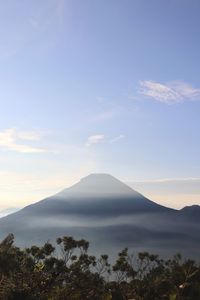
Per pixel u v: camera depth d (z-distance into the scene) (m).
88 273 25.59
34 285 22.34
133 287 24.23
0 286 21.38
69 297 22.25
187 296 21.80
